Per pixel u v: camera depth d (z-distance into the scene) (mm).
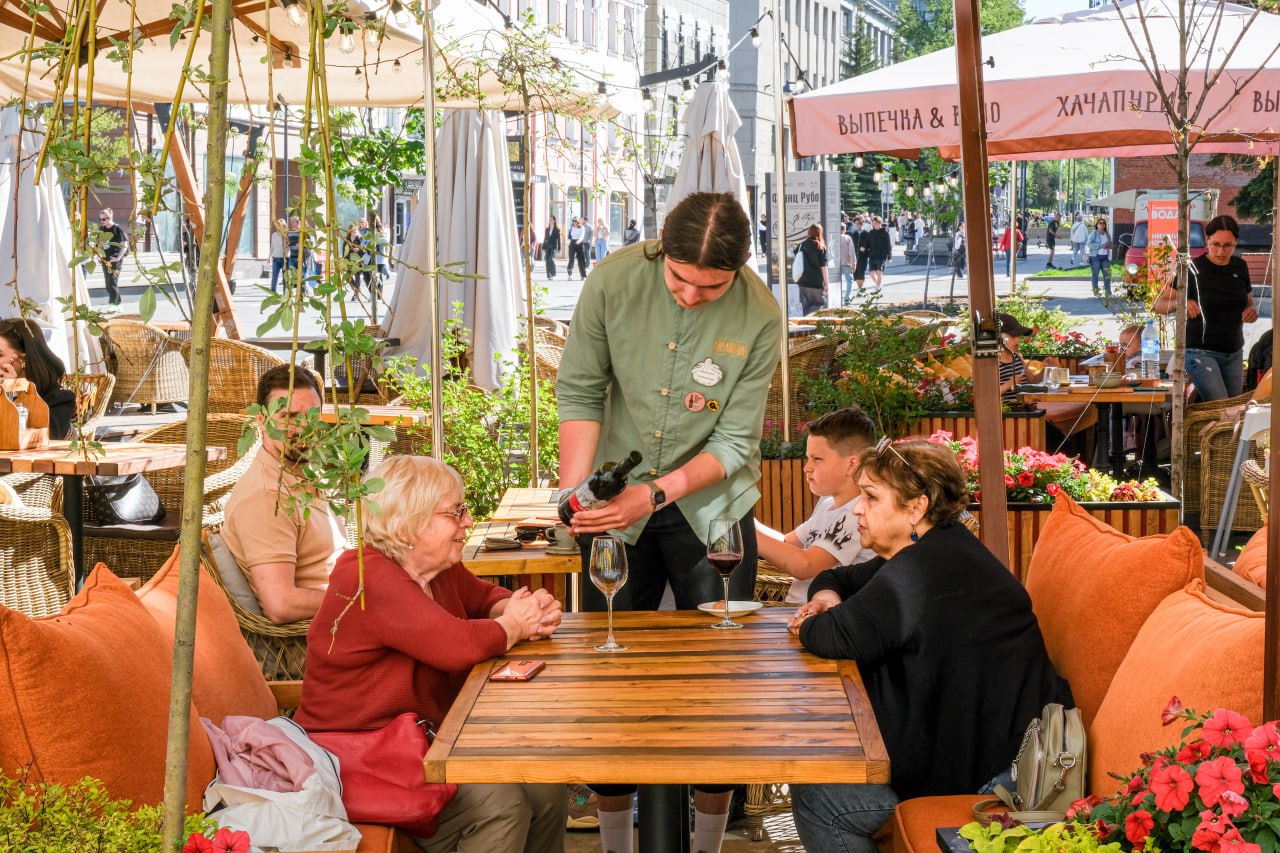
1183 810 2035
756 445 3670
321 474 1877
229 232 12062
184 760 1955
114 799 2484
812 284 17062
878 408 7363
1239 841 1921
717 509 3666
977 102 4188
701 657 3123
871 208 43000
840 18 63469
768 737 2547
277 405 1867
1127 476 9016
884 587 3082
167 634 3029
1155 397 8273
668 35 47000
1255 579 3709
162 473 6332
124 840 2156
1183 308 5902
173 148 8500
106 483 5754
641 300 3609
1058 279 34250
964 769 3025
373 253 1914
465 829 3031
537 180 32094
